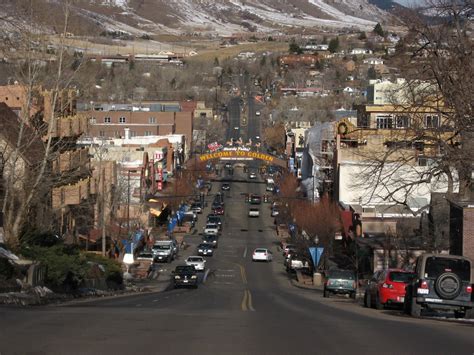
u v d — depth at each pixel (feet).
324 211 284.61
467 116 137.18
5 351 53.21
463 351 58.13
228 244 368.89
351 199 303.68
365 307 129.70
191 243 373.40
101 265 194.39
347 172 304.09
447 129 147.74
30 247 153.38
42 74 176.35
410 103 177.17
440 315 103.71
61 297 137.28
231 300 145.18
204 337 64.08
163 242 324.19
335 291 181.98
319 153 376.89
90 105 412.16
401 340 64.03
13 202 164.66
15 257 137.49
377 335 67.62
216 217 418.72
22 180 168.45
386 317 98.22
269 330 71.15
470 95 135.54
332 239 280.10
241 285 246.88
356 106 379.55
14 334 62.64
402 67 161.79
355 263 242.37
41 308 97.60
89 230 259.80
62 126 209.46
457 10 146.72
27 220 171.63
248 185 543.80
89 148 307.17
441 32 150.30
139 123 572.51
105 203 261.03
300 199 343.05
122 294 178.09
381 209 266.36
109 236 268.00
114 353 53.57
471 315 100.89
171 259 317.42
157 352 54.39
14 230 159.22
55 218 203.51
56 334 63.41
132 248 272.72
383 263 221.46
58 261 149.69
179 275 221.46
